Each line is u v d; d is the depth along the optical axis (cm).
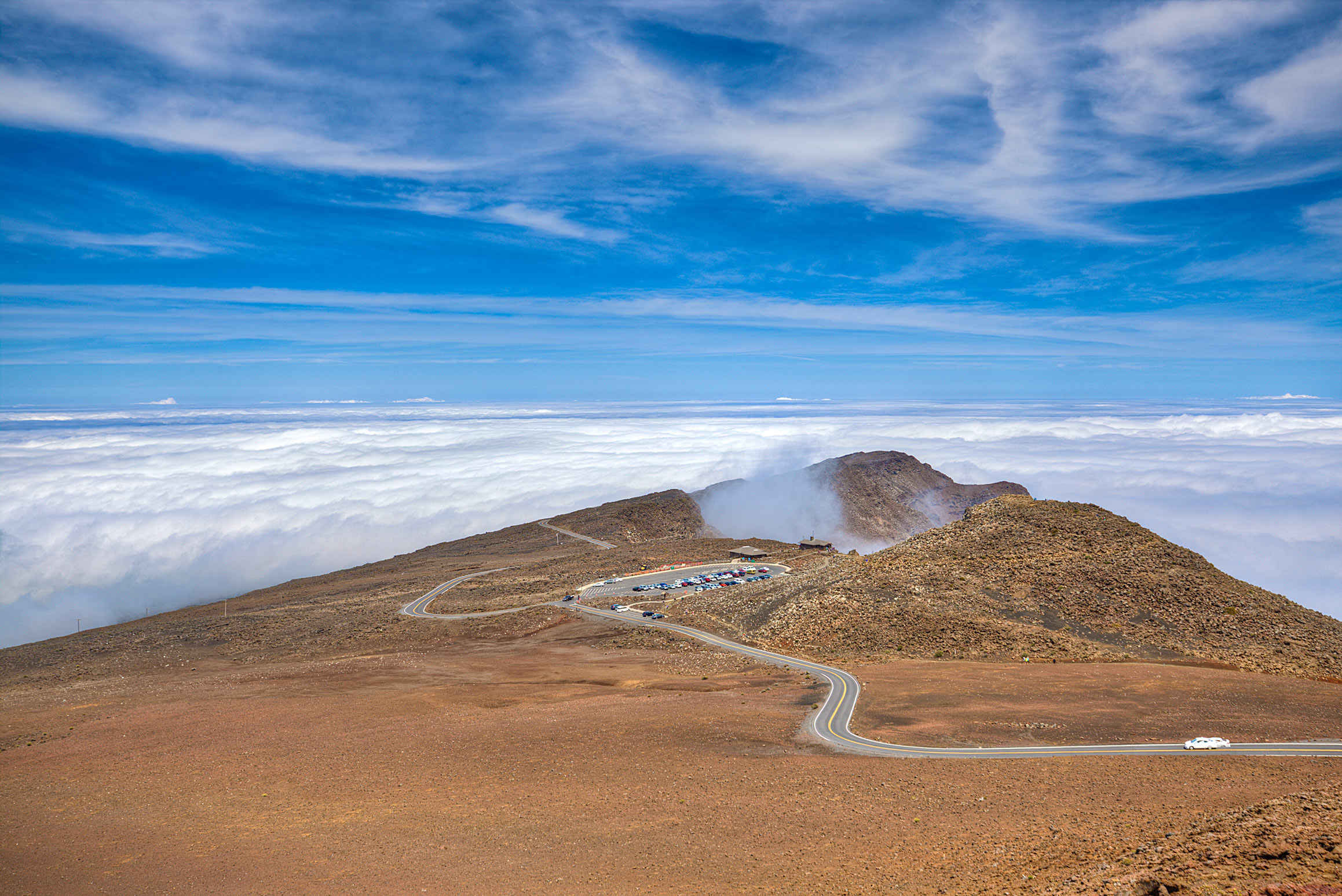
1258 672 6731
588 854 3359
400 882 3145
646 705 6222
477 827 3775
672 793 4169
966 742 4981
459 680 7688
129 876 3412
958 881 2734
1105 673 6619
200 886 3253
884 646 8038
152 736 5853
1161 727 5091
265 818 4047
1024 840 3142
